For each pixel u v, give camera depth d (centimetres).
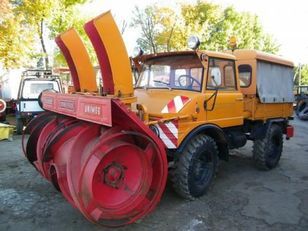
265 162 618
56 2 1296
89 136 359
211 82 470
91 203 334
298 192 504
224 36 2253
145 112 403
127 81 374
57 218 403
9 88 1535
